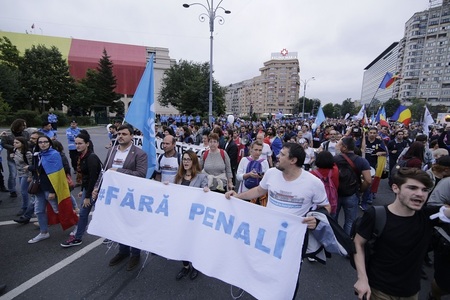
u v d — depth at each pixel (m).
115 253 3.63
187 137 9.66
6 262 3.33
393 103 61.53
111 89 45.19
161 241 2.93
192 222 2.85
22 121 5.98
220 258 2.60
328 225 2.09
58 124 29.80
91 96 41.81
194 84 40.66
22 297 2.71
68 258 3.46
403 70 103.00
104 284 2.96
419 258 1.82
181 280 3.10
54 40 65.19
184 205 2.93
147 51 75.06
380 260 1.85
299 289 3.03
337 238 2.03
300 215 2.34
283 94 120.81
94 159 3.63
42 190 3.84
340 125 22.41
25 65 35.38
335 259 3.76
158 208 3.03
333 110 96.31
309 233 2.23
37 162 3.82
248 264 2.44
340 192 3.78
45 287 2.87
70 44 65.62
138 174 3.43
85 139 3.66
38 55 36.31
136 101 3.93
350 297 2.91
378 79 108.00
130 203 3.14
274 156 7.63
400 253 1.79
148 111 3.99
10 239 3.95
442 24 91.56
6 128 22.88
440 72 92.94
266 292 2.29
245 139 8.26
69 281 2.99
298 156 2.25
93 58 64.50
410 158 4.79
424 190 1.66
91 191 3.67
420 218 1.81
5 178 7.35
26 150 4.68
